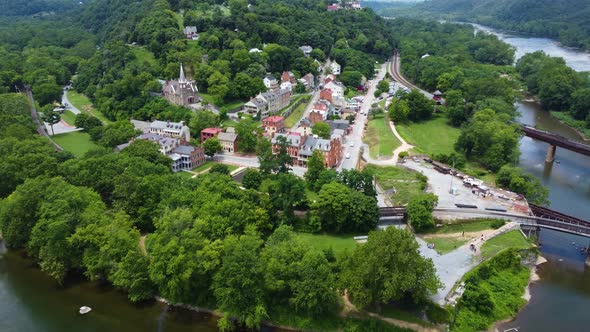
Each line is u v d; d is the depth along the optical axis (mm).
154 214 158750
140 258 132000
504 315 128250
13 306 129875
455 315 123500
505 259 147250
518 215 166750
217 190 158000
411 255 117938
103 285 138875
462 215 168375
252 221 149625
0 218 154500
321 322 121750
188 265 123688
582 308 132625
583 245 167250
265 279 120625
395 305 124438
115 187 163375
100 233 137625
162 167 184375
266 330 121625
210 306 128500
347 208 158000
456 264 141750
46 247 138250
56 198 147125
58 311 128125
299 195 161625
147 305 130250
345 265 124062
